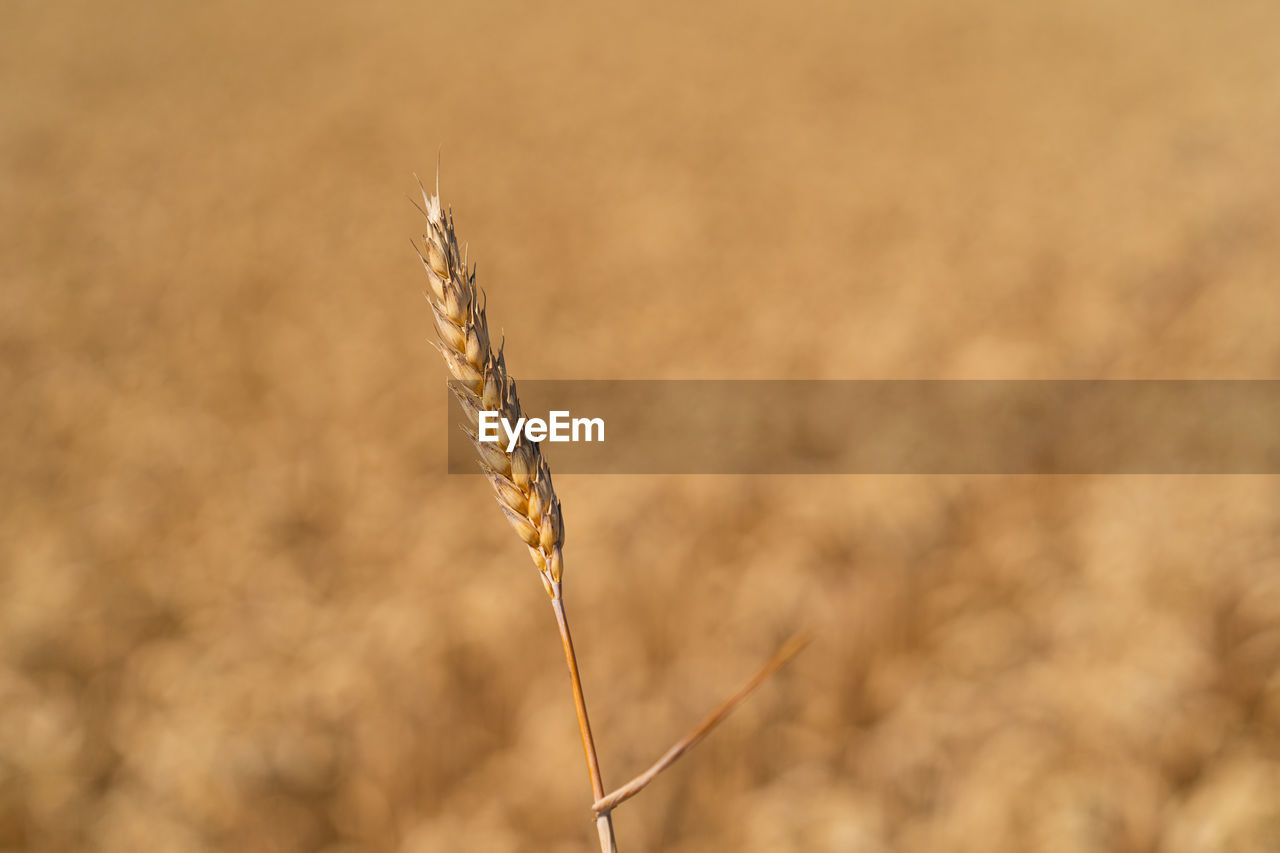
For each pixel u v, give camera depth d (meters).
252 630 5.70
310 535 7.36
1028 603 5.66
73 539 6.91
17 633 5.62
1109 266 11.80
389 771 4.67
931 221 15.07
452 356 1.05
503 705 5.19
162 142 22.81
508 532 6.84
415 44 34.88
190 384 10.19
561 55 32.50
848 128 22.30
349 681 5.12
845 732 4.94
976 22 34.19
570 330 11.56
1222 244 12.14
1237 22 31.67
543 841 4.43
